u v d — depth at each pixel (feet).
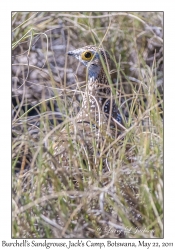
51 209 24.81
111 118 29.91
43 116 29.50
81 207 24.41
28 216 24.66
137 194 25.70
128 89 35.96
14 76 36.19
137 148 27.35
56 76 37.60
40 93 36.14
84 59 31.83
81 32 38.81
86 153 26.27
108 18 39.06
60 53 38.58
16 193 25.88
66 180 25.11
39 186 24.38
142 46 37.83
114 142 26.32
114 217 24.63
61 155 26.94
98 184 25.22
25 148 26.99
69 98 32.19
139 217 25.07
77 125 27.50
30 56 37.81
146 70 34.09
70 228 24.32
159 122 27.81
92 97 30.94
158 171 25.64
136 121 28.14
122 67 36.73
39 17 38.01
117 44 38.14
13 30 34.81
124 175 25.73
